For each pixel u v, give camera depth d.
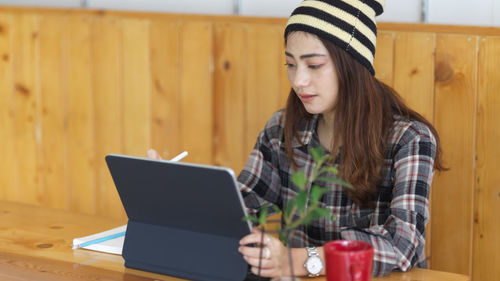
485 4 2.20
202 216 1.37
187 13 2.65
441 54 2.19
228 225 1.36
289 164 1.82
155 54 2.71
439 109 2.21
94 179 2.96
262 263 1.34
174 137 2.74
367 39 1.62
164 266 1.44
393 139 1.66
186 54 2.65
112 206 2.95
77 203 3.02
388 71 2.27
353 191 1.67
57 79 2.95
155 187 1.38
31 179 3.11
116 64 2.80
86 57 2.86
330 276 1.17
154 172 1.36
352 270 1.14
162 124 2.75
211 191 1.31
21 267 1.49
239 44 2.53
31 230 1.76
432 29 2.20
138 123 2.80
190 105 2.68
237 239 1.37
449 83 2.19
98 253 1.58
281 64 2.46
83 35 2.85
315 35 1.58
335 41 1.57
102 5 2.85
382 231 1.48
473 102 2.16
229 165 2.64
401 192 1.56
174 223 1.43
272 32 2.46
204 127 2.66
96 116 2.89
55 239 1.69
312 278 1.40
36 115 3.03
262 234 1.25
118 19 2.77
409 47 2.23
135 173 1.39
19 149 3.11
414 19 2.31
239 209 1.31
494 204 2.19
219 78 2.60
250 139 2.58
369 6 1.64
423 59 2.22
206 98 2.64
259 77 2.51
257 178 1.87
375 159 1.65
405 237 1.46
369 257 1.15
